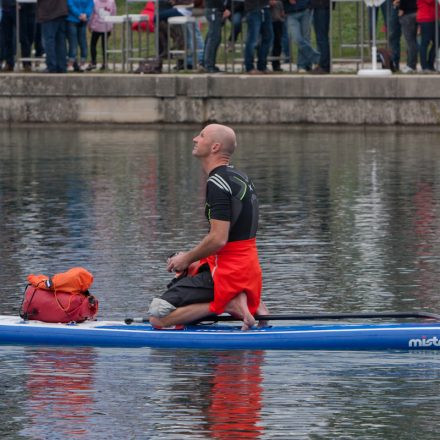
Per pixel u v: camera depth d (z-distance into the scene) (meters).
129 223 44.53
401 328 27.95
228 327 28.64
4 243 40.91
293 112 77.00
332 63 81.50
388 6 78.69
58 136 74.88
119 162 61.84
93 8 83.19
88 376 26.02
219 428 22.94
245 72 80.31
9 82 80.81
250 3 76.62
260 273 28.34
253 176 56.25
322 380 25.64
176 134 75.19
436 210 46.62
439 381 25.53
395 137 71.38
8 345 28.39
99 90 79.75
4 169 59.56
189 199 49.88
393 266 36.84
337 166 59.19
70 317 28.86
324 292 33.47
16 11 82.56
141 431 22.81
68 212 47.00
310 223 44.38
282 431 22.78
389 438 22.44
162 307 28.20
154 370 26.39
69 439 22.47
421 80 74.62
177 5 83.69
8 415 23.66
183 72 81.44
